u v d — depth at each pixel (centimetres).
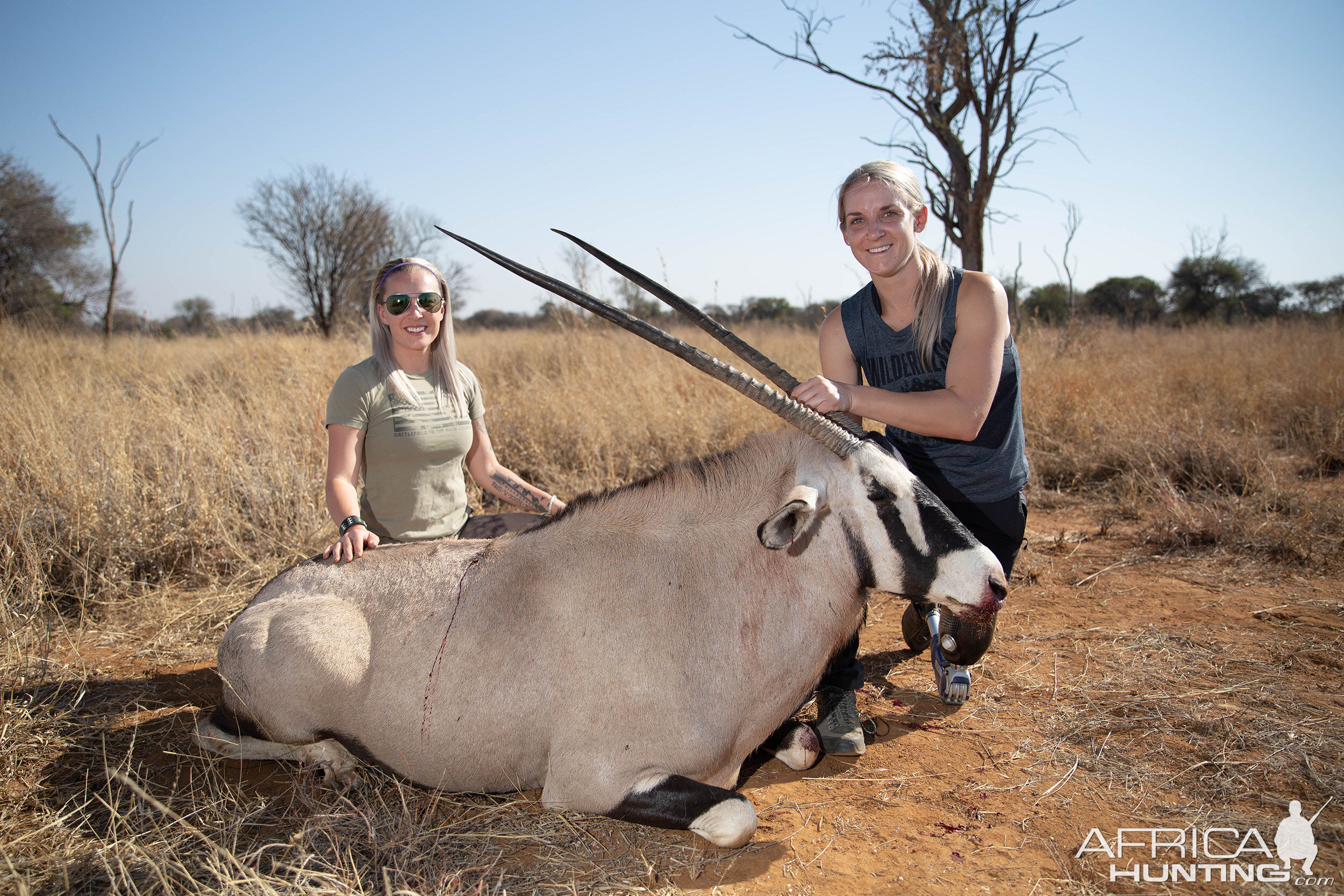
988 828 281
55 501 510
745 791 310
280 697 288
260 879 237
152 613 455
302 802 292
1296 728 331
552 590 281
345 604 292
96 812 285
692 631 276
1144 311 3122
